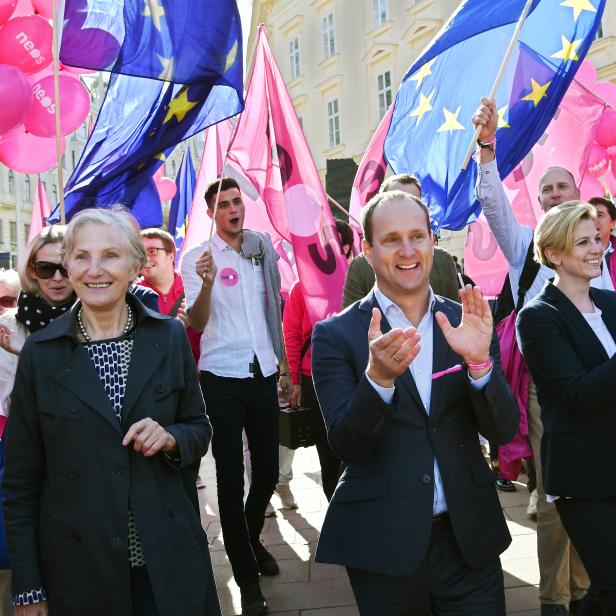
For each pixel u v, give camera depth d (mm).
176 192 9516
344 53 24609
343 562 2002
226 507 3502
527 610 3248
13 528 2027
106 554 1958
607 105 5723
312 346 2193
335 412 2023
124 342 2146
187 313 3896
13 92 3857
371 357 1836
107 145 4406
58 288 2633
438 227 4457
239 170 5547
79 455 1996
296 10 27016
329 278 4570
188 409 2250
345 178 8242
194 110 4270
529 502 4793
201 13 3881
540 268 3451
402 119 4617
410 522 1965
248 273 3953
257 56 5293
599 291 2803
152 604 2035
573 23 4215
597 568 2473
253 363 3777
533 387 3266
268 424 3818
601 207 4125
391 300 2176
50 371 2049
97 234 2113
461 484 2014
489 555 2006
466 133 4398
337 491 2092
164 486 2096
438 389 2049
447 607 2018
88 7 3748
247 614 3346
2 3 3932
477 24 4141
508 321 3482
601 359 2561
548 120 4312
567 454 2516
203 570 2100
